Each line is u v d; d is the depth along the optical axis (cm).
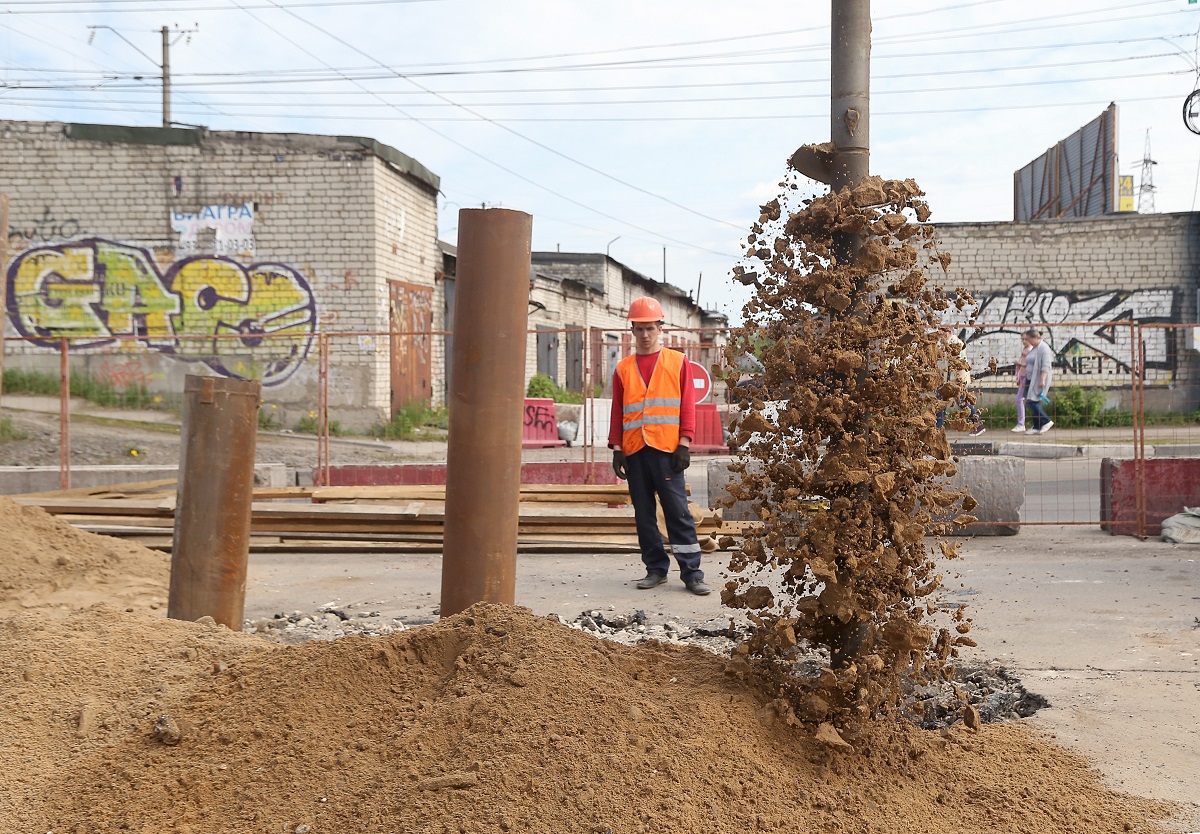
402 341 2198
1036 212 3609
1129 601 641
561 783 277
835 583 328
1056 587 691
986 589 686
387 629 579
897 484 331
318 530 867
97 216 2041
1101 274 2539
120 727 346
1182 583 701
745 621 592
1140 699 436
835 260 340
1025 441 1819
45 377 2014
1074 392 2111
